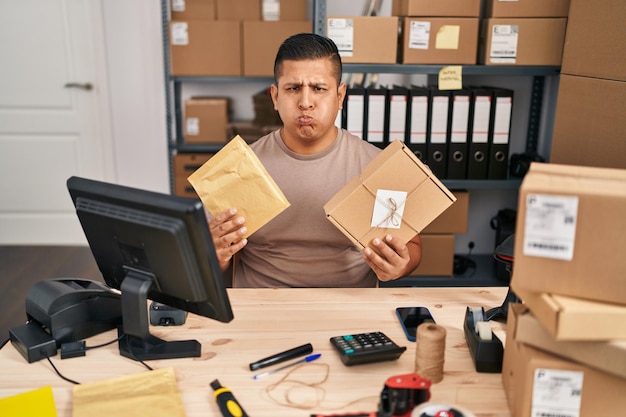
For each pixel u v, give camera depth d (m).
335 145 1.60
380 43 2.21
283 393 0.99
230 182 1.28
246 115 3.25
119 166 3.46
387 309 1.29
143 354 1.09
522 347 0.90
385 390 0.92
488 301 1.35
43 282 1.21
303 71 1.44
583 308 0.81
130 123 3.40
